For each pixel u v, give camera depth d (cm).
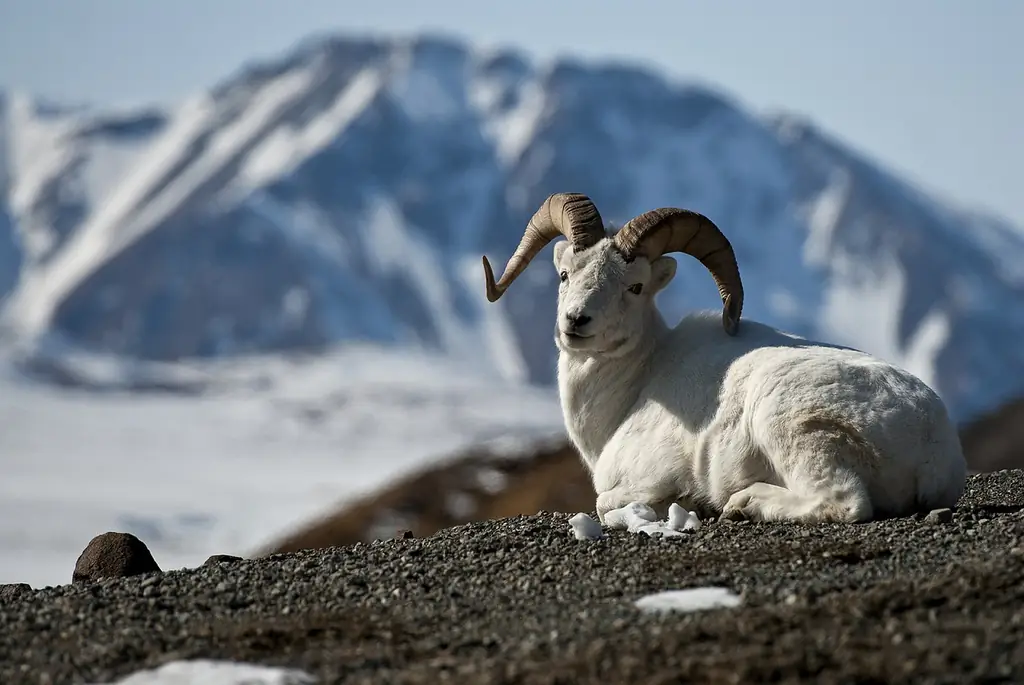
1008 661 1847
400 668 2019
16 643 2292
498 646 2106
